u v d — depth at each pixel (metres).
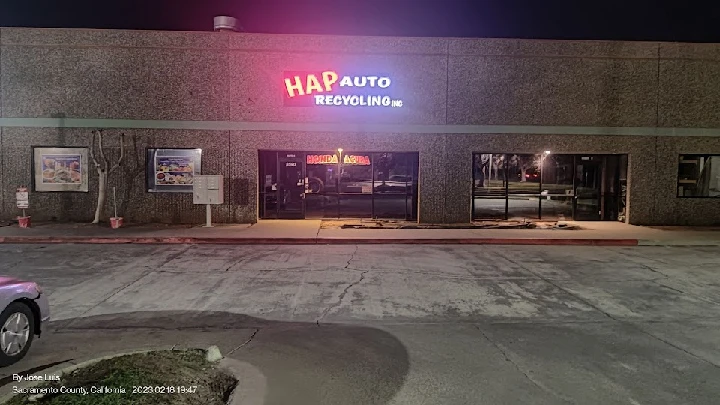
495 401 4.71
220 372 5.24
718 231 17.08
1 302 5.30
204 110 17.56
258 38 17.50
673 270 11.12
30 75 17.09
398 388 4.96
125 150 17.44
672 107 18.38
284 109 17.78
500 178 18.55
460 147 18.11
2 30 16.92
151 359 5.56
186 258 12.02
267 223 17.75
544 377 5.30
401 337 6.61
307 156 18.53
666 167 18.52
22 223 16.14
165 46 17.30
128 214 17.58
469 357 5.88
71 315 7.48
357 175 18.62
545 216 18.89
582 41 17.98
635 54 18.09
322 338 6.53
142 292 8.86
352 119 17.91
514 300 8.62
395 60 17.83
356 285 9.53
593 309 8.13
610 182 19.05
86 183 17.53
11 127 17.16
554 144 18.25
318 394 4.79
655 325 7.32
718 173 18.72
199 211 17.75
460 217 18.28
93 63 17.17
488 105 18.03
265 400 4.62
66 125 17.17
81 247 13.43
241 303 8.24
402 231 16.19
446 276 10.38
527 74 18.03
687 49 18.20
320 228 16.56
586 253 13.20
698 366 5.68
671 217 18.62
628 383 5.17
